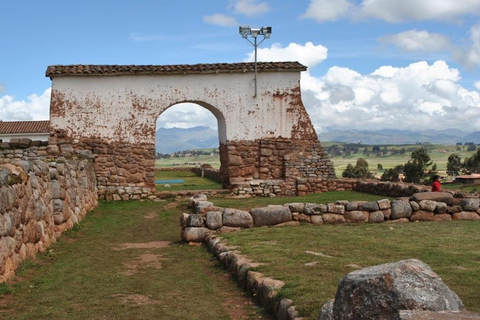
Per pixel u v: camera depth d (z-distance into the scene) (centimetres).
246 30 2231
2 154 2083
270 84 2298
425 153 6669
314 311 532
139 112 2197
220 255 938
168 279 844
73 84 2169
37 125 5166
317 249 903
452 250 866
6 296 708
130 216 1706
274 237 1050
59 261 978
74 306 676
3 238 767
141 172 2177
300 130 2311
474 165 7469
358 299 361
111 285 796
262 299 658
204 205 1227
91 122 2172
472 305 533
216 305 686
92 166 2073
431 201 1315
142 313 648
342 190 2272
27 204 930
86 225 1474
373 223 1266
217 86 2261
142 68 2197
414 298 345
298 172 2289
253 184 2220
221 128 2367
